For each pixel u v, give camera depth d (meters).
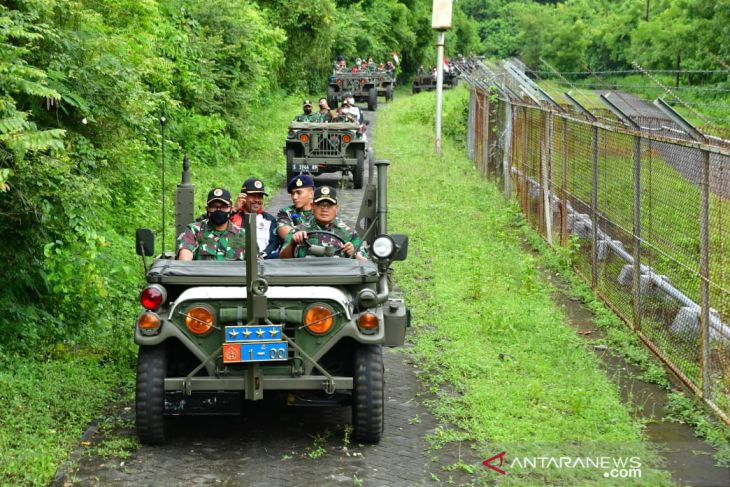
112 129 11.73
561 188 15.85
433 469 7.48
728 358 8.70
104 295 9.88
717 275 9.10
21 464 7.22
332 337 7.74
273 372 7.81
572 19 79.38
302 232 8.80
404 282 13.50
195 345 7.70
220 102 25.56
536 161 17.42
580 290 13.21
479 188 22.47
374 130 36.72
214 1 26.77
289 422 8.52
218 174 21.94
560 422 8.32
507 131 20.88
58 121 10.77
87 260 9.96
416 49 79.06
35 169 9.16
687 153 10.19
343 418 8.64
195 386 7.65
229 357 7.43
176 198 9.67
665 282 10.91
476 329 11.22
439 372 9.82
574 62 61.31
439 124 29.61
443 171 25.67
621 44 55.12
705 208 8.95
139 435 7.80
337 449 7.88
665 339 10.31
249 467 7.51
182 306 7.70
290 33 44.28
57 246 9.86
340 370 8.33
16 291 9.95
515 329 11.19
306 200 9.80
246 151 26.17
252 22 30.83
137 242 8.34
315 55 47.16
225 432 8.27
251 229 7.45
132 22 16.80
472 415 8.53
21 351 9.46
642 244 11.80
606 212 13.20
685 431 8.34
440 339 10.90
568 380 9.44
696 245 10.11
